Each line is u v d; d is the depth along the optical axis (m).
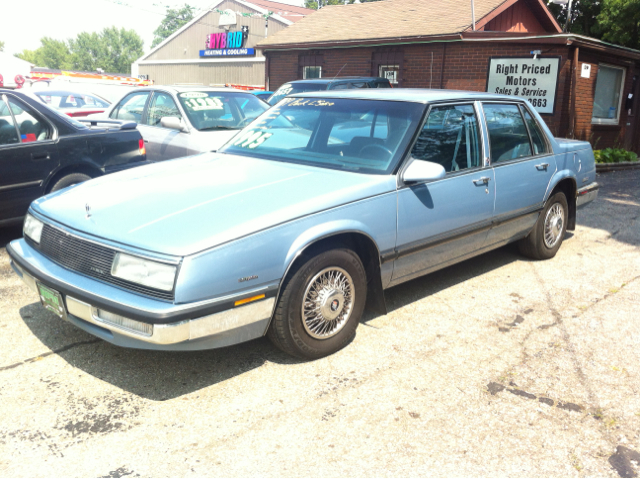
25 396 3.03
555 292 4.81
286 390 3.17
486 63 14.35
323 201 3.32
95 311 2.93
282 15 32.25
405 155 3.79
